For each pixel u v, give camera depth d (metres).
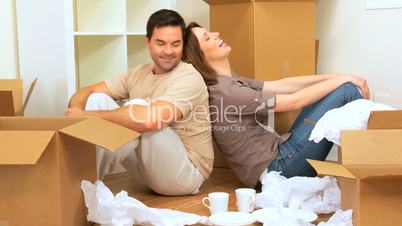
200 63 2.80
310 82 2.99
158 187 2.70
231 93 2.76
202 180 2.78
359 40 3.53
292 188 2.40
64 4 2.99
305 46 3.34
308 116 2.80
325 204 2.36
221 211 2.34
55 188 1.87
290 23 3.30
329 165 1.90
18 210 1.90
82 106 2.84
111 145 1.88
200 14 4.07
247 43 3.29
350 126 2.31
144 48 3.82
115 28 3.40
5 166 1.88
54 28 3.06
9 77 3.24
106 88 2.93
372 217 1.77
